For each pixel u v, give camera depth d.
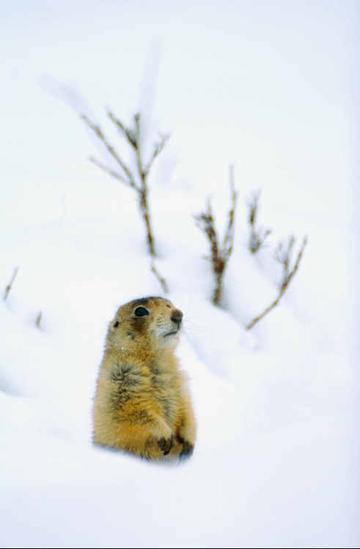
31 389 6.60
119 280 8.09
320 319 8.48
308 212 10.07
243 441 5.06
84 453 4.53
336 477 4.15
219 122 11.98
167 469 4.41
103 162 10.44
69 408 6.47
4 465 4.29
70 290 7.80
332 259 9.26
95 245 8.58
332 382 7.47
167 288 8.23
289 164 11.16
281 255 9.11
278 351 7.90
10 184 9.80
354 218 9.97
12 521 3.68
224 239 8.62
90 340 7.33
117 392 5.94
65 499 3.88
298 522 3.70
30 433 4.84
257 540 3.56
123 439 5.79
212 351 7.66
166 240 8.91
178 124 11.68
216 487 4.04
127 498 3.90
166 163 10.50
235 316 8.41
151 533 3.60
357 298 8.73
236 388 7.12
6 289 7.61
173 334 6.16
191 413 6.09
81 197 9.59
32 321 7.48
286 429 5.09
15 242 8.40
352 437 4.80
